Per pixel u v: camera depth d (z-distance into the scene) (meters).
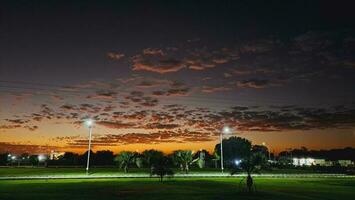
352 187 47.84
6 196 32.78
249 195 36.34
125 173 77.62
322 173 88.38
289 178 67.31
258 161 39.06
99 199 31.61
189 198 32.97
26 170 90.38
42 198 31.67
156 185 46.91
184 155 79.81
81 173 75.31
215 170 97.56
